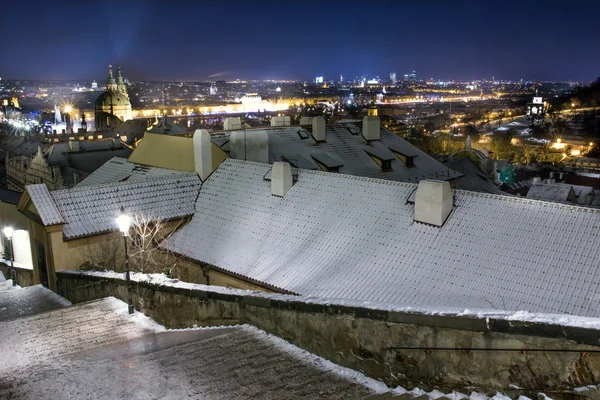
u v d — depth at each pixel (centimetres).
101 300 2041
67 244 2714
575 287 1734
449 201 2197
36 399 996
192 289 1633
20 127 16388
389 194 2484
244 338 1302
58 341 1520
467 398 917
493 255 1967
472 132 18000
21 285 3259
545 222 1967
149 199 3059
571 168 9869
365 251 2277
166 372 1093
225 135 3903
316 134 4212
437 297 1928
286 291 2273
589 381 814
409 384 1023
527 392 879
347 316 1112
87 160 8162
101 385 1040
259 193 2964
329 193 2681
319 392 987
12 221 3884
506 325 893
